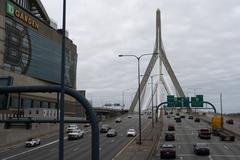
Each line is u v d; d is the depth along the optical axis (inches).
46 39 5964.6
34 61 5556.1
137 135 3376.0
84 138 3289.9
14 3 4940.9
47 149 2492.6
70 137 3166.8
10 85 759.1
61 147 743.1
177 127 4333.2
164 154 1948.8
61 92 732.0
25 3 6254.9
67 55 6678.2
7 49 4739.2
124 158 1887.3
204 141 2898.6
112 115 7495.1
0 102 756.0
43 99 4837.6
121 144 2694.4
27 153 2294.5
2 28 4623.5
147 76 7091.5
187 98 3718.0
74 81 7111.2
